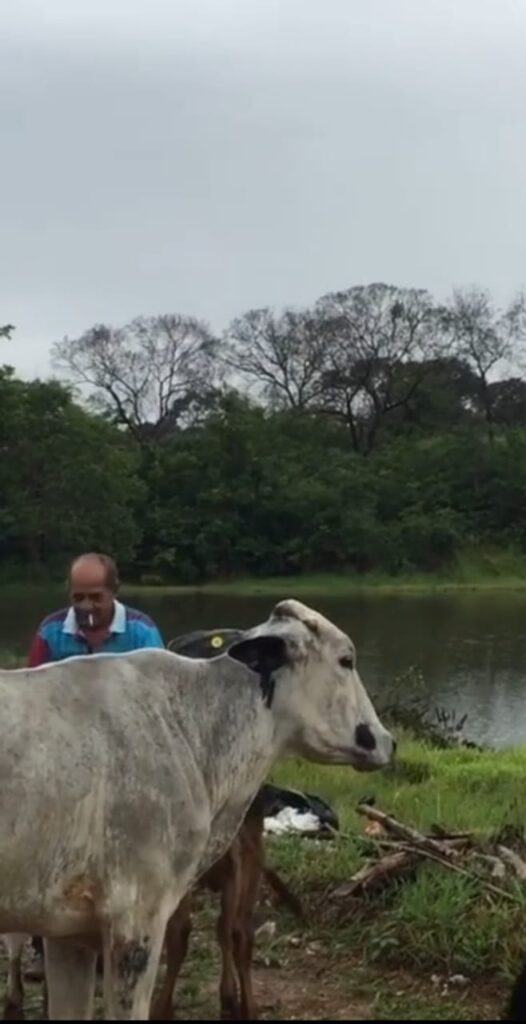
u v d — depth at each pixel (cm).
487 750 1652
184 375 7781
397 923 729
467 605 4781
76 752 507
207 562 5759
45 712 513
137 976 508
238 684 556
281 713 564
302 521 5844
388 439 7631
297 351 7888
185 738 538
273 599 4947
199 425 6794
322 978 707
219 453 5884
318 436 7306
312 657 568
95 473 4591
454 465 6469
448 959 702
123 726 520
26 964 743
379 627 3869
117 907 507
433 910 723
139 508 5725
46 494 4559
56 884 502
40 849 498
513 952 689
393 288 10706
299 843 877
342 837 870
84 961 549
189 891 601
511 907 727
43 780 498
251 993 643
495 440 6931
